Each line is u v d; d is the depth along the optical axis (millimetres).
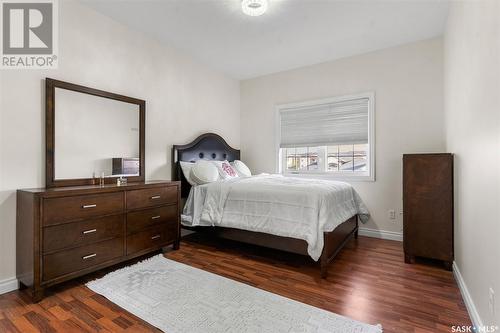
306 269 2502
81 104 2551
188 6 2592
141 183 2777
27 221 1967
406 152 3367
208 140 4031
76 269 2098
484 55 1512
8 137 2090
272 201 2662
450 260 2471
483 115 1533
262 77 4602
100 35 2725
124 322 1664
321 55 3740
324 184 3002
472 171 1798
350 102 3775
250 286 2145
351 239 3455
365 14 2697
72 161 2467
